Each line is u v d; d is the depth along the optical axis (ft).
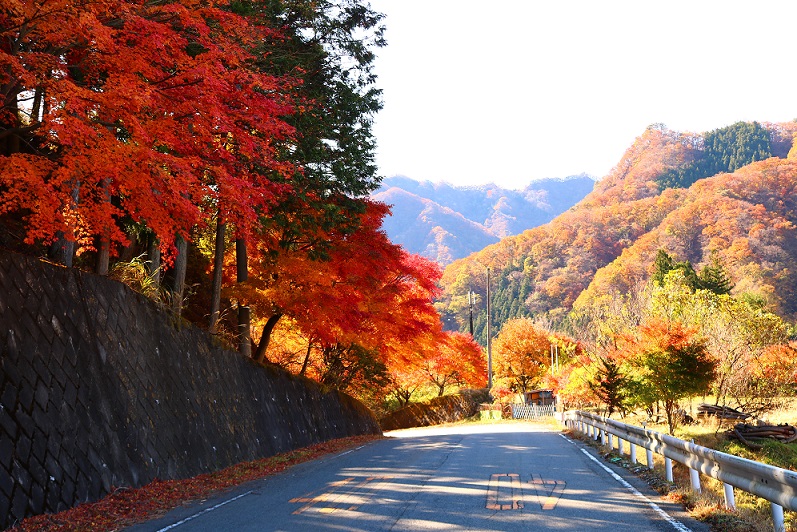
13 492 28.14
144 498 34.71
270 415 67.31
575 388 127.95
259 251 75.46
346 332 71.82
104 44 30.35
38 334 33.55
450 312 530.68
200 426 49.55
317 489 36.65
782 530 23.25
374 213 70.95
